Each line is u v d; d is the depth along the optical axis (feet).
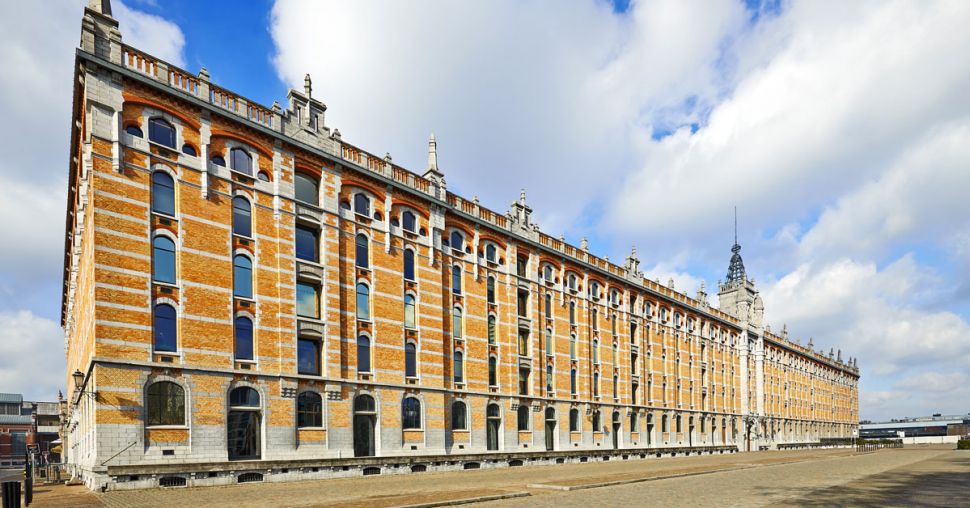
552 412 162.30
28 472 76.02
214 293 94.38
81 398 95.04
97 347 80.48
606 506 63.57
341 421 108.47
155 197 90.38
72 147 109.29
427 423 125.18
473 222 146.82
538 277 164.76
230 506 62.64
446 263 138.31
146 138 89.92
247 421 95.91
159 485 82.28
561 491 79.71
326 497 70.95
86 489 86.89
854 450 262.67
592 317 184.75
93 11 85.97
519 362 153.69
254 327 99.14
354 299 115.24
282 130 108.17
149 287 86.84
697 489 82.48
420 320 128.16
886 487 84.74
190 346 90.02
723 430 251.39
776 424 302.45
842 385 423.64
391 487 84.12
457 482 92.38
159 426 85.05
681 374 226.99
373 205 123.24
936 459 165.99
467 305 142.41
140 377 83.76
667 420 212.64
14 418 333.83
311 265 108.78
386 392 117.80
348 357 112.27
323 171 113.80
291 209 106.93
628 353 195.72
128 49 89.66
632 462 159.43
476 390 139.64
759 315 299.58
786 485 88.38
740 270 346.33
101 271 82.28
